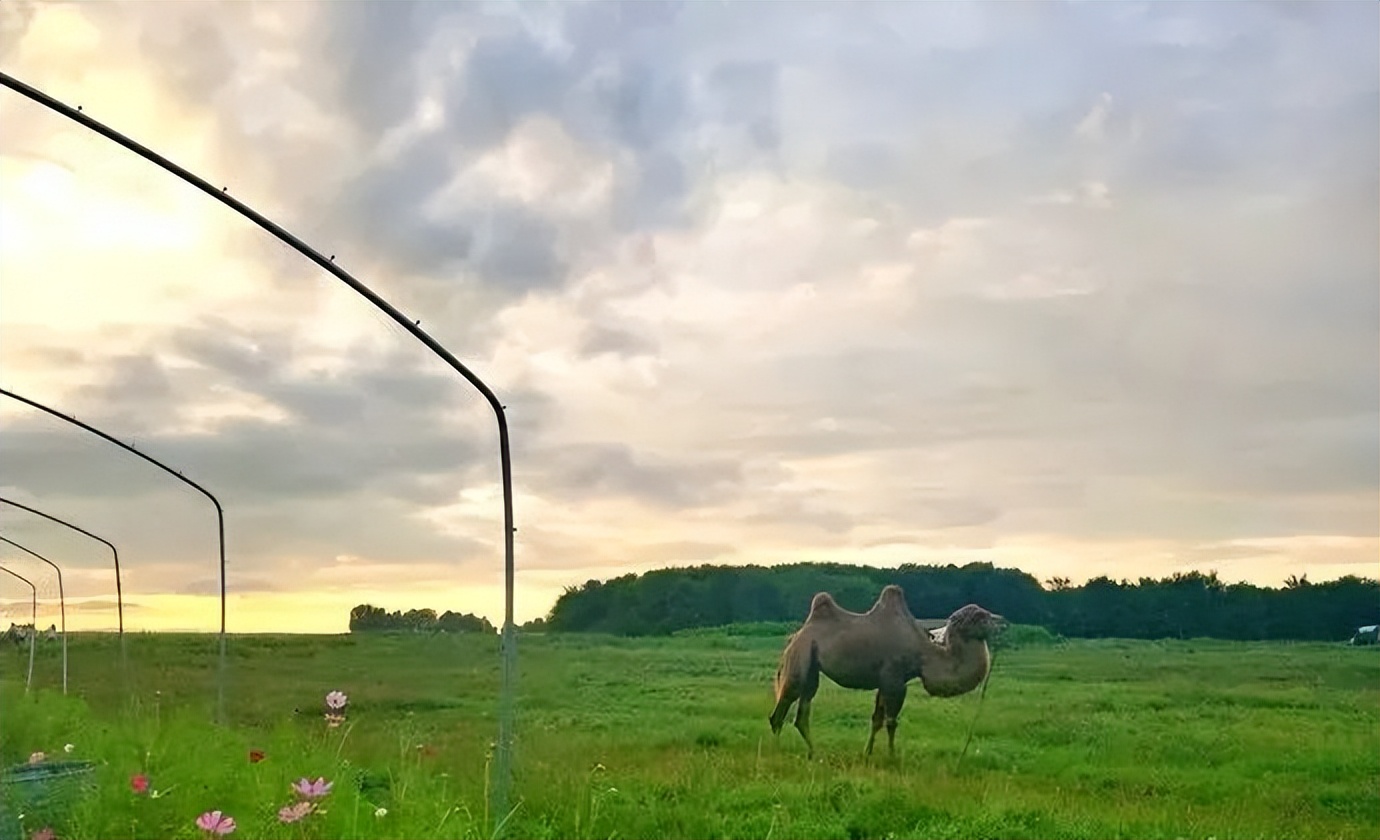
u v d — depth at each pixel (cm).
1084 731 1335
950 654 1449
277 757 1167
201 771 1029
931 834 1063
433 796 1002
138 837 866
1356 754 1191
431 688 1853
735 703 1625
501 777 966
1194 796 1148
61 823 909
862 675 1438
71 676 2714
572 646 2052
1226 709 1367
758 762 1321
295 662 2256
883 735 1449
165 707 1878
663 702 1636
